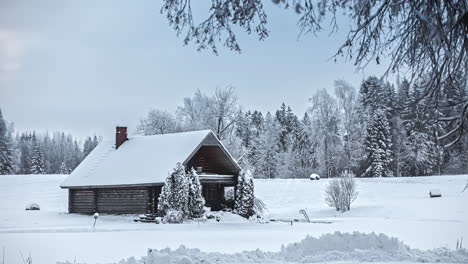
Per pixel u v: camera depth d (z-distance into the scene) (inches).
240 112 2827.3
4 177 3041.3
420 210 1801.2
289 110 4530.0
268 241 890.7
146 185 1598.2
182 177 1504.7
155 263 504.4
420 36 327.6
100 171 1800.0
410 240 888.9
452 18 292.7
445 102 347.9
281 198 2418.8
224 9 337.4
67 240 898.7
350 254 571.5
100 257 653.3
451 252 577.9
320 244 614.9
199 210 1519.4
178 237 970.7
